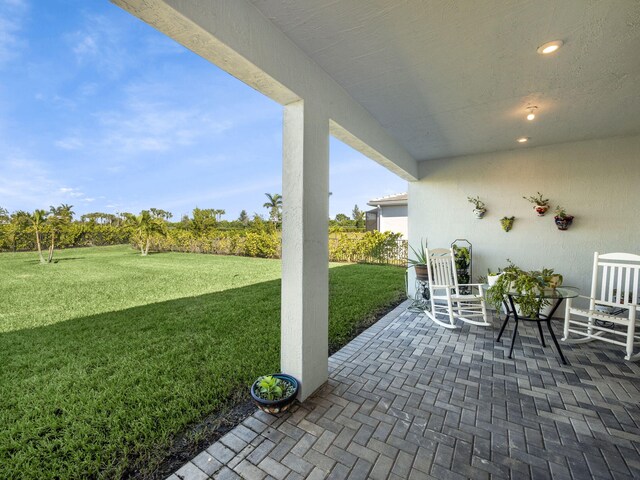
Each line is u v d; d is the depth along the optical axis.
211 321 3.89
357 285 6.19
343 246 10.65
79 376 2.46
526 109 2.91
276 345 3.09
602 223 3.82
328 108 2.33
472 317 4.06
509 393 2.23
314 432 1.81
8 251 12.73
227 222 20.09
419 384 2.37
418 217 5.04
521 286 2.82
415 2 1.55
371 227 14.28
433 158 4.81
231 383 2.32
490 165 4.47
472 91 2.55
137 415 1.93
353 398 2.17
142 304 4.84
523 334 3.44
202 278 7.41
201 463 1.58
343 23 1.74
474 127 3.40
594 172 3.85
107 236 17.16
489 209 4.49
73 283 6.80
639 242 3.64
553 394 2.21
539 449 1.68
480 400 2.14
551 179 4.09
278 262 10.95
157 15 1.27
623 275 3.66
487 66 2.16
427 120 3.20
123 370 2.55
